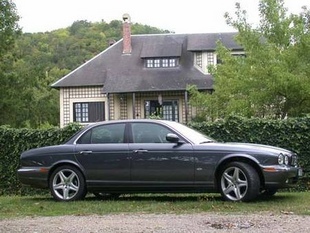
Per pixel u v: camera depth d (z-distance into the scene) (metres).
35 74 31.23
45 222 7.41
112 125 10.01
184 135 9.52
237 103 18.83
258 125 11.69
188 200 9.77
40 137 12.24
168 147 9.46
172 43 34.19
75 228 6.82
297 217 7.35
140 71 33.25
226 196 9.18
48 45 55.84
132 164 9.61
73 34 59.66
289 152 9.39
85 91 33.09
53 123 35.03
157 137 9.65
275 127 11.62
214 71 21.06
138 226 6.84
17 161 12.34
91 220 7.49
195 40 33.72
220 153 9.15
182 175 9.34
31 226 7.07
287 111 19.11
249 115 18.88
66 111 33.19
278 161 8.96
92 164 9.84
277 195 10.30
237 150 9.09
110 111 32.50
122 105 32.69
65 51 54.97
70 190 10.01
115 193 10.31
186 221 7.14
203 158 9.23
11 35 30.00
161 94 32.25
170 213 8.00
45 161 10.13
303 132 11.57
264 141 11.64
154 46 34.22
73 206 9.10
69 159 9.98
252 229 6.43
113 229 6.67
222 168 9.25
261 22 19.59
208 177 9.20
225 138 11.73
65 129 12.17
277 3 19.58
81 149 9.95
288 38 19.30
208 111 22.48
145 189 9.59
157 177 9.48
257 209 8.20
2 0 29.44
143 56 33.25
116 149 9.73
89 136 10.05
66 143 10.16
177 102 32.28
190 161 9.29
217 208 8.38
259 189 9.07
